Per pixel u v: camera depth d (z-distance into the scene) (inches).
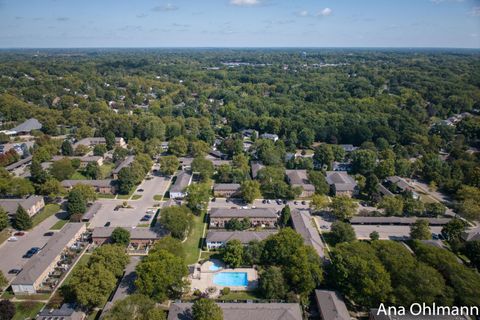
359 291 4195.4
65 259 5201.8
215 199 7386.8
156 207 7017.7
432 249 4714.6
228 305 3959.2
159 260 4377.5
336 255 4574.3
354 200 7460.6
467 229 6205.7
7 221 6038.4
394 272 4335.6
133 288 4311.0
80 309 4089.6
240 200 7357.3
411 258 4488.2
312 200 6860.2
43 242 5733.3
